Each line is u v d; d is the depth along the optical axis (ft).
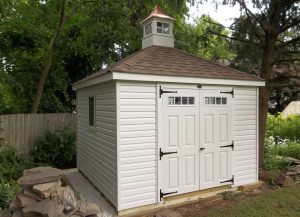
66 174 26.81
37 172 11.58
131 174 16.84
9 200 15.79
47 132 31.07
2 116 28.50
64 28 41.45
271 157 28.45
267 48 26.25
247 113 21.67
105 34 43.78
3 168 23.17
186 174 18.75
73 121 34.06
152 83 17.48
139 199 17.07
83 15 43.96
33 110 34.47
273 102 68.64
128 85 16.71
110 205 17.93
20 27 36.19
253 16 25.23
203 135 19.44
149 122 17.40
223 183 20.38
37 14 39.93
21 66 39.42
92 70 44.91
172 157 18.19
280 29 25.58
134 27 44.14
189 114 18.84
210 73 19.56
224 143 20.43
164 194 17.85
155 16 22.93
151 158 17.48
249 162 21.85
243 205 17.74
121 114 16.49
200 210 17.29
